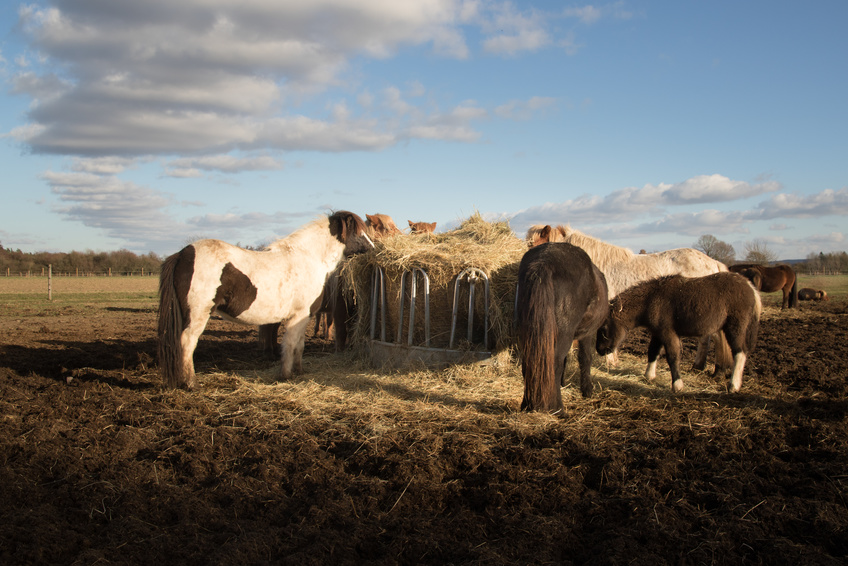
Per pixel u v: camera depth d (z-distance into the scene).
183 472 3.67
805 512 3.01
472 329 6.74
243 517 3.08
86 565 2.45
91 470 3.68
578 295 4.71
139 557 2.57
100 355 8.43
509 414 4.83
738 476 3.47
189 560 2.56
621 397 5.62
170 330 5.80
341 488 3.38
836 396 5.73
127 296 27.11
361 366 7.38
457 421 4.71
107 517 3.00
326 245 7.21
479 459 3.81
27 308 18.84
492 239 7.18
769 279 17.84
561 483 3.41
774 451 4.04
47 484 3.43
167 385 5.84
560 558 2.62
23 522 2.86
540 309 4.38
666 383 6.45
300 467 3.73
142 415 4.91
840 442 4.08
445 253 6.82
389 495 3.30
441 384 6.13
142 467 3.70
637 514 2.99
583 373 5.67
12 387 5.96
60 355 8.52
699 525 2.92
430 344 6.91
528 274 4.50
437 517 3.05
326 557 2.58
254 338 11.48
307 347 9.88
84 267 60.94
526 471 3.58
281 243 6.89
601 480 3.49
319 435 4.45
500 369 6.48
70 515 3.00
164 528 2.87
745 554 2.65
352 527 2.88
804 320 14.40
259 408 5.32
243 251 6.37
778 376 6.87
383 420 4.77
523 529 2.81
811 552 2.59
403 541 2.72
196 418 4.89
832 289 32.22
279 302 6.57
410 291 7.01
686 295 5.79
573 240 7.53
